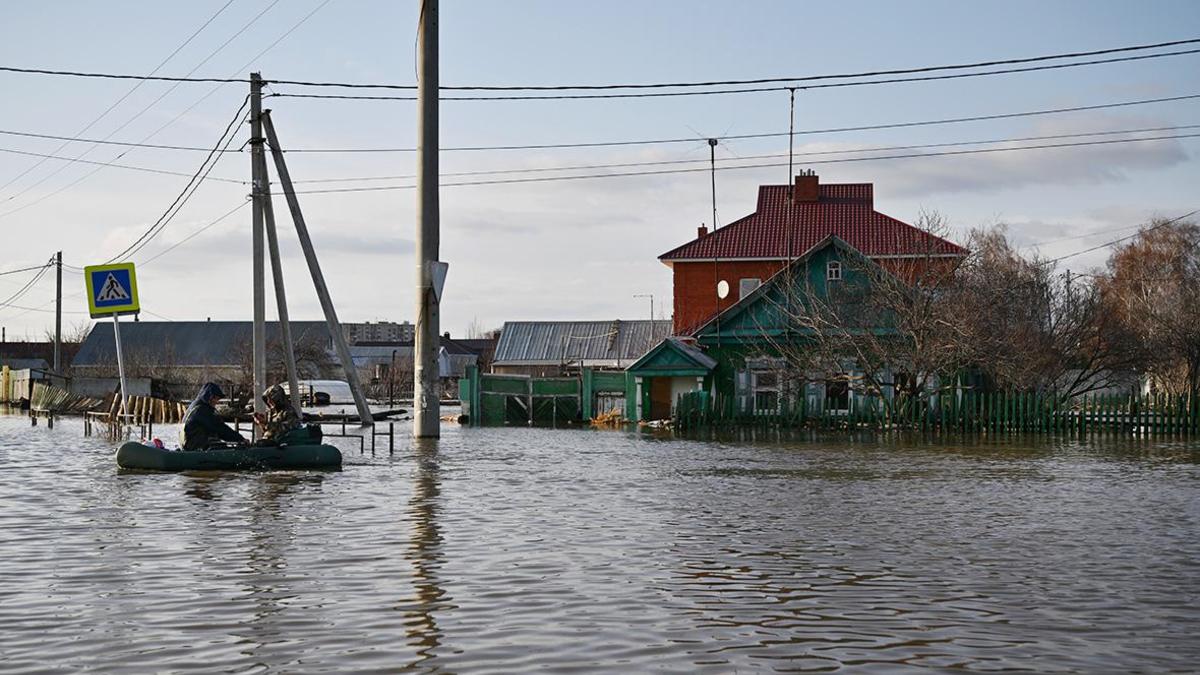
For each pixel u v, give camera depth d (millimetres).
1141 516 16734
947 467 25438
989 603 10539
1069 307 46906
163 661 8516
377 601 10469
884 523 15734
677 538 14195
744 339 47375
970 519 16234
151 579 11422
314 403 48500
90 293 27641
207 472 22250
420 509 16875
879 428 40875
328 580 11406
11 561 12359
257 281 32188
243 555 12789
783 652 8812
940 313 40938
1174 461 27656
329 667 8367
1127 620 9914
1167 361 59469
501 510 16828
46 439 33188
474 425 47594
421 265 31516
